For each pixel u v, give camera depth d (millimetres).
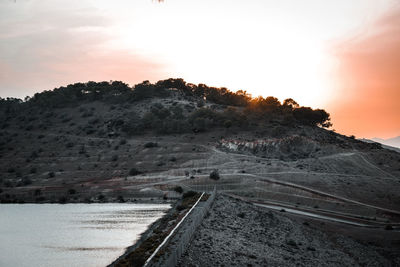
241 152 179500
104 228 73875
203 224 58656
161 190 131125
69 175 161750
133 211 99125
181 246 40281
